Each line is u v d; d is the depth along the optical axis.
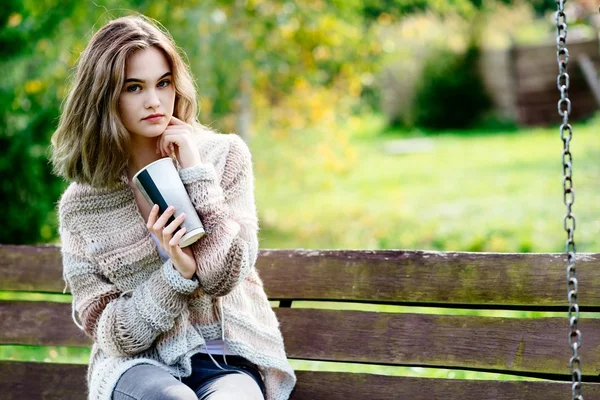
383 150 19.75
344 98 11.54
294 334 3.68
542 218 10.29
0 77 8.39
